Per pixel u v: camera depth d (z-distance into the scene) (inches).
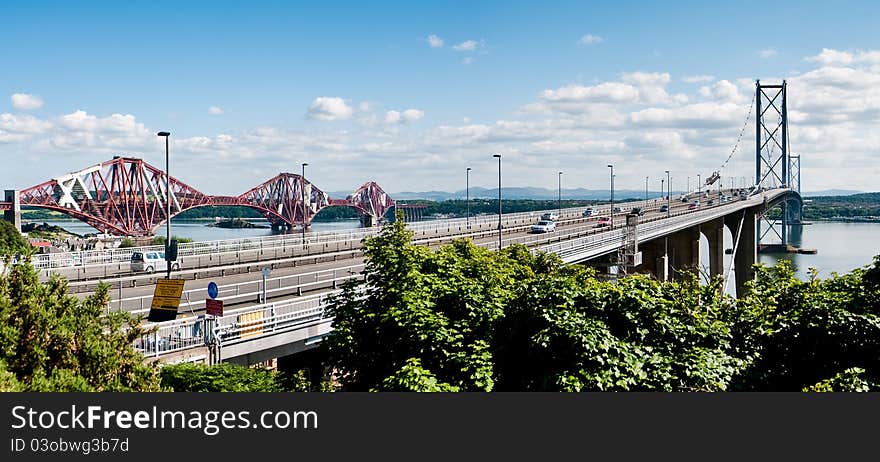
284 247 2213.3
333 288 1453.0
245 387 822.5
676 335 678.5
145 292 1408.7
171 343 879.1
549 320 676.1
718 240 4042.8
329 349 823.1
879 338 683.4
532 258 1531.7
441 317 727.1
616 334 687.1
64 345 538.6
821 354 706.2
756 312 767.1
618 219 4003.4
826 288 788.0
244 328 951.6
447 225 3107.8
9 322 523.5
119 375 580.1
